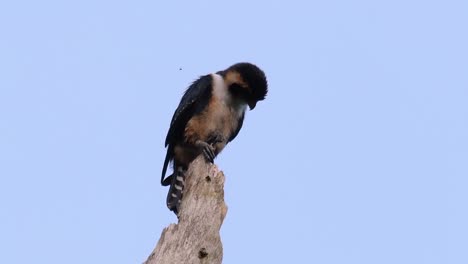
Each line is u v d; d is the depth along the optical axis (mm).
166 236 13992
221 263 14117
